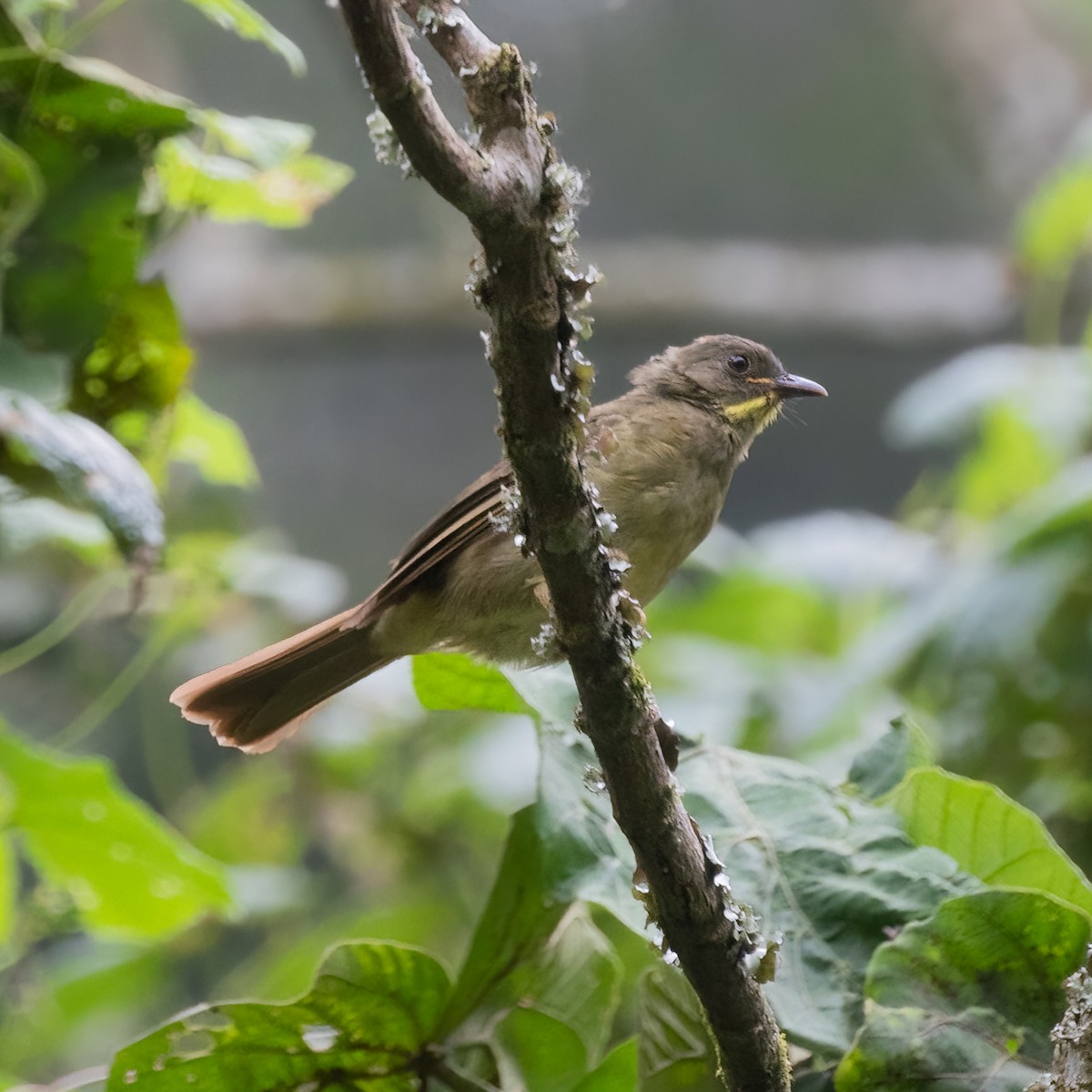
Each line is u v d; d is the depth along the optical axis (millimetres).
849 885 5332
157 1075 5344
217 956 13484
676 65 20953
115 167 6660
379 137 4047
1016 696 9344
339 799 11945
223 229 18031
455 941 10891
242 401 21125
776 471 21062
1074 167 12500
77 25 6516
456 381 21672
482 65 3941
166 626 9812
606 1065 5316
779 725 10047
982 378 11867
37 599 11320
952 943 4977
